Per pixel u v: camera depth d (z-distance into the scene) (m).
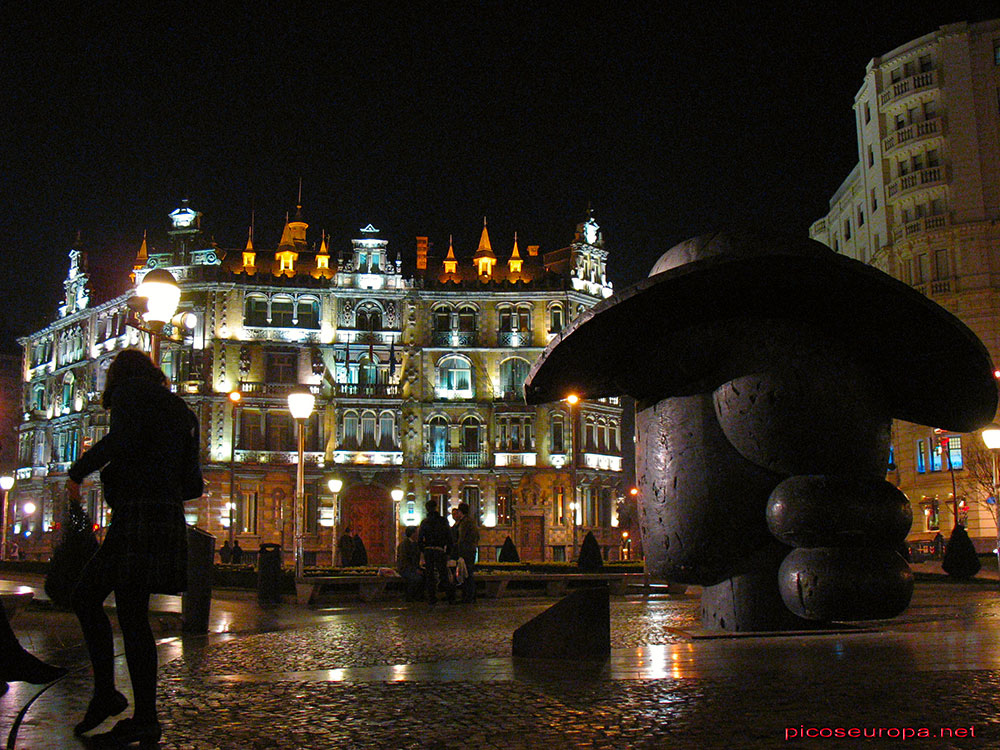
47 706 5.99
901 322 8.09
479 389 63.25
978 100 56.94
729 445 8.44
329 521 59.97
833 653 7.46
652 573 9.03
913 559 46.09
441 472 61.91
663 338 8.68
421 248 66.75
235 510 59.00
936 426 9.52
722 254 7.89
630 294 7.98
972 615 12.17
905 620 10.92
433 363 63.41
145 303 14.27
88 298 68.88
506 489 62.38
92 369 67.50
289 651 9.84
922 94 58.44
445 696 6.08
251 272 62.00
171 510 5.35
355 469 60.91
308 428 61.12
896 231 59.38
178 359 60.78
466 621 14.11
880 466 8.42
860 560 7.77
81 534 7.68
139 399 5.36
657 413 8.87
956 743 4.57
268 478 60.06
